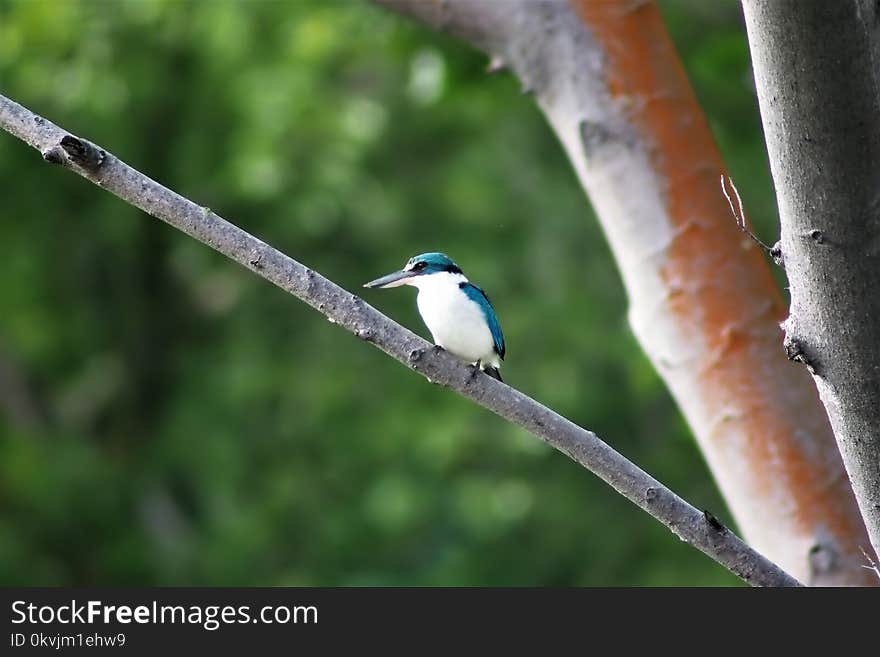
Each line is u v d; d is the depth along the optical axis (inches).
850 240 147.7
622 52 245.0
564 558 644.1
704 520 177.5
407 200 699.4
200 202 736.3
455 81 411.2
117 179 179.0
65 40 639.8
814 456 222.7
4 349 753.0
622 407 635.5
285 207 698.8
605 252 643.5
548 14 250.5
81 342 773.3
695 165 239.1
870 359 153.6
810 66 141.0
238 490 686.5
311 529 666.2
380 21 455.5
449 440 619.2
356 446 663.1
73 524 672.4
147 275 777.6
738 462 226.7
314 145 671.1
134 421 778.2
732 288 231.9
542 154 665.0
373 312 183.3
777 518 222.4
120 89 657.0
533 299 639.8
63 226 754.8
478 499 628.7
